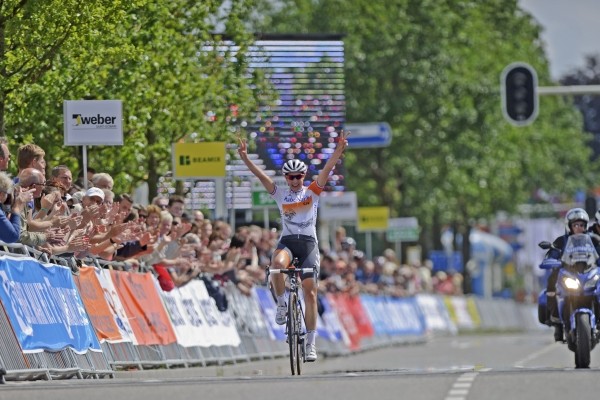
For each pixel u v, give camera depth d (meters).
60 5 41.47
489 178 119.62
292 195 34.47
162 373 38.59
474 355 61.44
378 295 83.69
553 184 150.25
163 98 53.22
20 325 29.22
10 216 30.09
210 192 62.69
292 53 68.25
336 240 74.50
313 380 27.34
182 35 55.12
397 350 74.62
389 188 113.50
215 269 47.53
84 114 41.78
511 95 70.38
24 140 45.03
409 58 110.69
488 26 127.50
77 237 33.06
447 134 113.75
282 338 56.34
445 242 151.75
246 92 59.03
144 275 39.88
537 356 58.56
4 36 41.59
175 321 41.84
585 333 36.19
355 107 109.25
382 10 110.25
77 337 32.59
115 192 51.94
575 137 158.50
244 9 59.22
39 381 28.38
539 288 178.25
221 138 58.00
